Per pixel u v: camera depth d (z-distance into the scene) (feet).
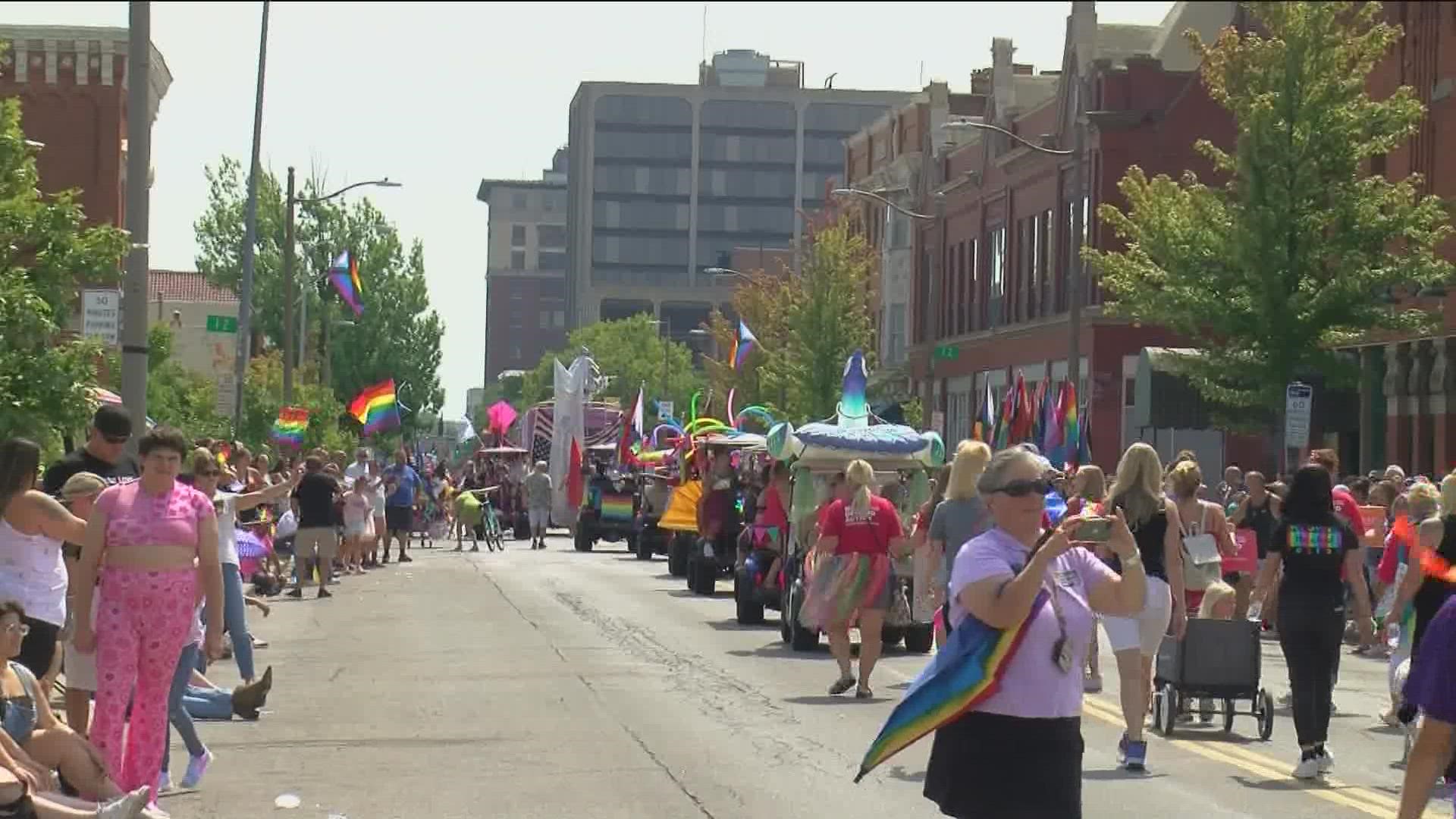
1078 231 128.26
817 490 76.28
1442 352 116.16
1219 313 111.45
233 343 278.46
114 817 30.25
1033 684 21.31
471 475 222.48
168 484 33.73
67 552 40.42
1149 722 51.42
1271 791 39.24
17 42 160.35
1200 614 50.39
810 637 71.05
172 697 37.91
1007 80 220.02
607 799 37.27
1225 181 171.63
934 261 168.25
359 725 48.96
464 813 35.63
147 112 64.85
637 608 94.17
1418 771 23.13
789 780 39.83
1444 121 107.04
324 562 100.42
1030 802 21.36
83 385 60.29
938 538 45.70
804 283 241.55
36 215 60.90
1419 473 119.14
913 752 44.50
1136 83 174.50
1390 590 55.11
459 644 73.31
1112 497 44.19
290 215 159.53
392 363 283.79
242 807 36.19
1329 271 111.34
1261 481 80.33
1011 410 129.49
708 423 128.06
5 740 30.68
